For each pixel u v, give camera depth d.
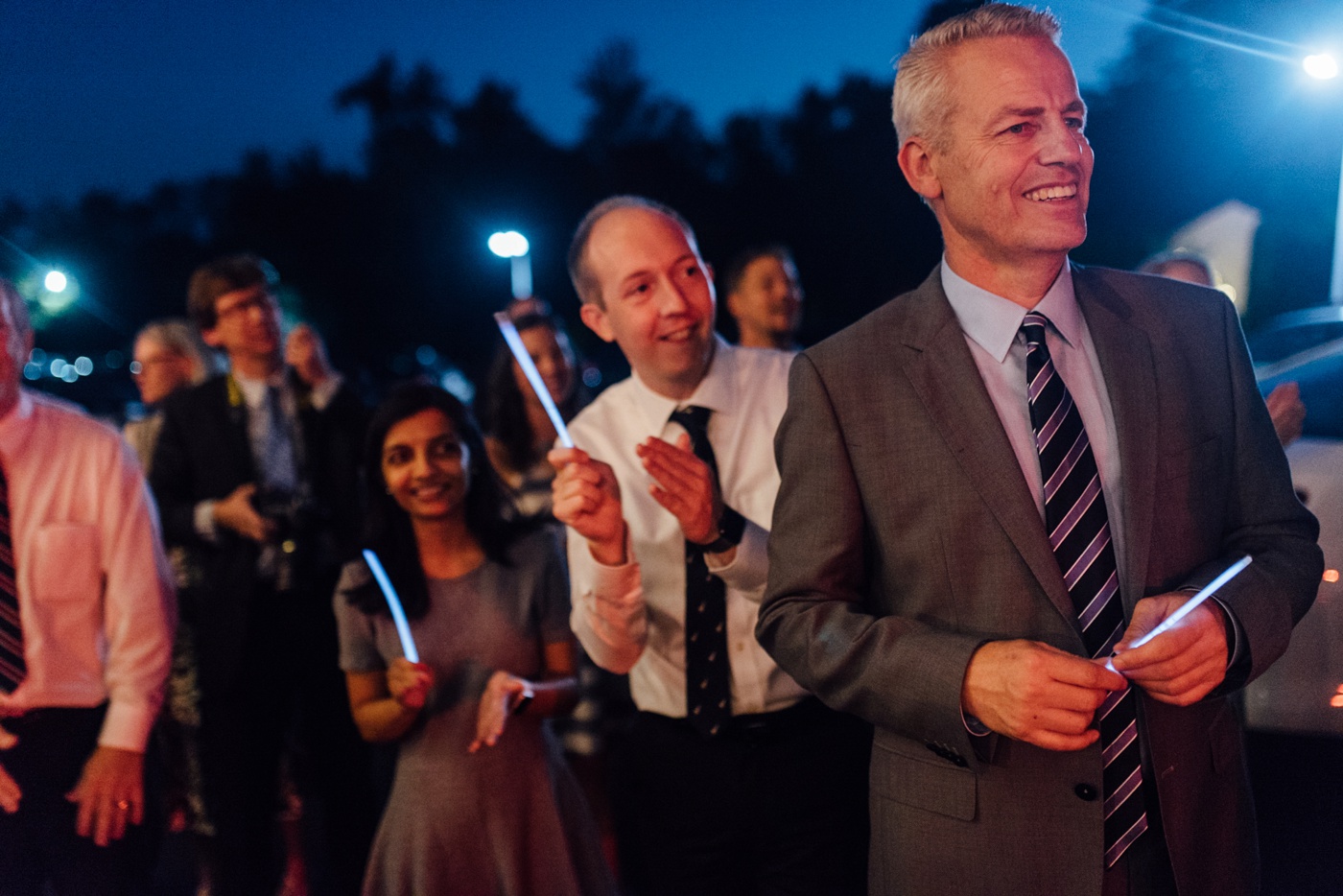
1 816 2.22
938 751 1.44
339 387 3.60
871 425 1.52
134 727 2.31
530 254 26.34
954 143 1.45
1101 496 1.44
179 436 3.42
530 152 26.39
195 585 3.30
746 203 23.38
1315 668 3.02
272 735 3.32
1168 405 1.47
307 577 3.32
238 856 3.27
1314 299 7.18
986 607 1.44
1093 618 1.42
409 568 2.49
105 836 2.27
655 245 2.13
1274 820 3.04
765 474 2.22
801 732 2.06
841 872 2.07
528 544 2.57
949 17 1.51
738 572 1.91
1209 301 1.56
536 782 2.44
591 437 2.29
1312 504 3.08
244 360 3.45
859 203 21.62
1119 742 1.43
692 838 2.11
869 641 1.44
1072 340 1.50
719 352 2.29
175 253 27.84
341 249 26.61
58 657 2.28
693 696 2.06
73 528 2.29
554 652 2.54
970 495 1.45
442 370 21.08
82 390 12.58
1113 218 10.45
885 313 1.61
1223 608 1.33
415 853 2.39
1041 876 1.41
